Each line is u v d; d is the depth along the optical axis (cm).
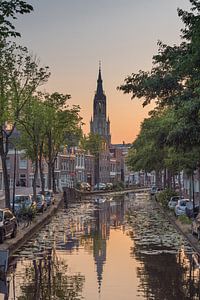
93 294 1486
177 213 4047
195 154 3031
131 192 11912
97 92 17700
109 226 3709
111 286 1597
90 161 12912
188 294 1484
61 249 2461
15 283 1652
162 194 5781
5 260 1798
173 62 1931
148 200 8019
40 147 5353
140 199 8412
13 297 1450
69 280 1695
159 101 2422
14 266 1972
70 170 10962
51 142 6219
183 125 2020
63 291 1525
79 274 1808
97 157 12800
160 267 1950
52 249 2458
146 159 5922
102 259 2144
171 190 5519
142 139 6031
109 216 4716
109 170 15550
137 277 1752
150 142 5497
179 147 2369
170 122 2783
